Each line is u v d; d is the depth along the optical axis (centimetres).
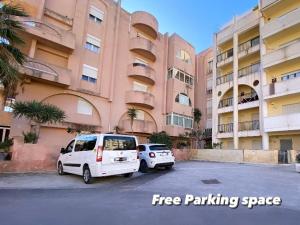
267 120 2142
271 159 1897
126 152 1008
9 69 953
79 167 1003
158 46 3064
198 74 3616
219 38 3003
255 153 2003
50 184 903
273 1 2291
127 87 2581
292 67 2170
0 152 1330
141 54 2777
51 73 1836
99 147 924
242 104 2511
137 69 2589
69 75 1952
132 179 1047
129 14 2762
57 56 2047
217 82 2933
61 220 473
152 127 2617
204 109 3400
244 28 2661
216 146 2681
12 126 1677
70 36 2003
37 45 1912
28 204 597
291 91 1995
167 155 1352
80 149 1035
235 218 493
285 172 1258
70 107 2075
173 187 837
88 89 2166
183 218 489
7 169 1134
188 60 3331
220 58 2978
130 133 2495
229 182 931
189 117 3122
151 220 475
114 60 2433
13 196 689
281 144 2205
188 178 1038
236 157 2127
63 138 2000
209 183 912
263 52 2364
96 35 2330
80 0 2225
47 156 1266
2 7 998
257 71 2439
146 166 1295
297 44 2025
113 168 944
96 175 895
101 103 2281
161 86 2992
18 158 1173
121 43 2605
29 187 836
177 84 3036
